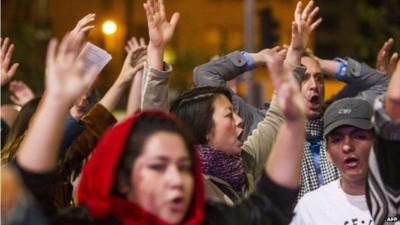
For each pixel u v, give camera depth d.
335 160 5.27
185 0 32.00
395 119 4.00
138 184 3.70
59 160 5.39
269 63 3.84
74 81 3.57
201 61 27.12
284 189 3.87
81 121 5.49
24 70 23.00
